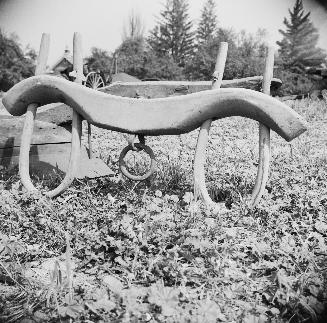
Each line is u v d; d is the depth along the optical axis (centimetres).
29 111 402
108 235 304
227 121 1035
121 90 964
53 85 380
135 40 4484
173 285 258
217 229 313
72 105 384
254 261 292
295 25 4231
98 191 422
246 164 574
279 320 220
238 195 406
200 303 230
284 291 240
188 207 353
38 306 234
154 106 362
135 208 363
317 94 1552
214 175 494
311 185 444
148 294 229
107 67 3581
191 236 296
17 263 274
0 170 484
